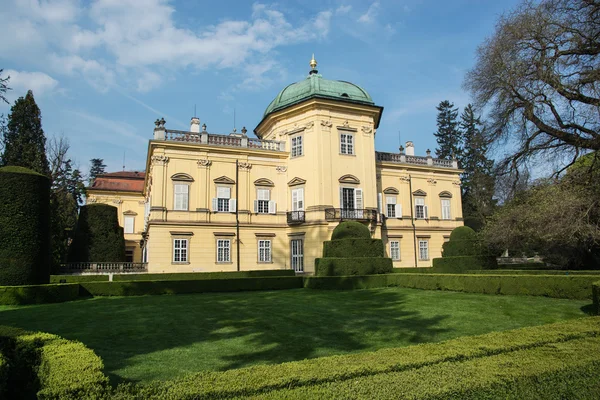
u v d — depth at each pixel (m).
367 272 24.62
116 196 51.44
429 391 4.80
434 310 14.82
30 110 41.72
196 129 37.44
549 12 20.42
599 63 19.42
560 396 5.66
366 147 36.97
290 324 12.61
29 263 19.83
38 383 6.25
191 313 14.67
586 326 8.32
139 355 9.26
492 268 26.36
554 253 24.61
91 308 16.09
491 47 22.11
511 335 7.59
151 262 31.53
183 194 33.25
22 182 20.34
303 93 36.94
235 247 34.22
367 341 10.52
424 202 44.28
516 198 23.38
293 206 36.12
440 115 66.69
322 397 4.59
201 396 4.61
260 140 36.66
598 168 20.17
